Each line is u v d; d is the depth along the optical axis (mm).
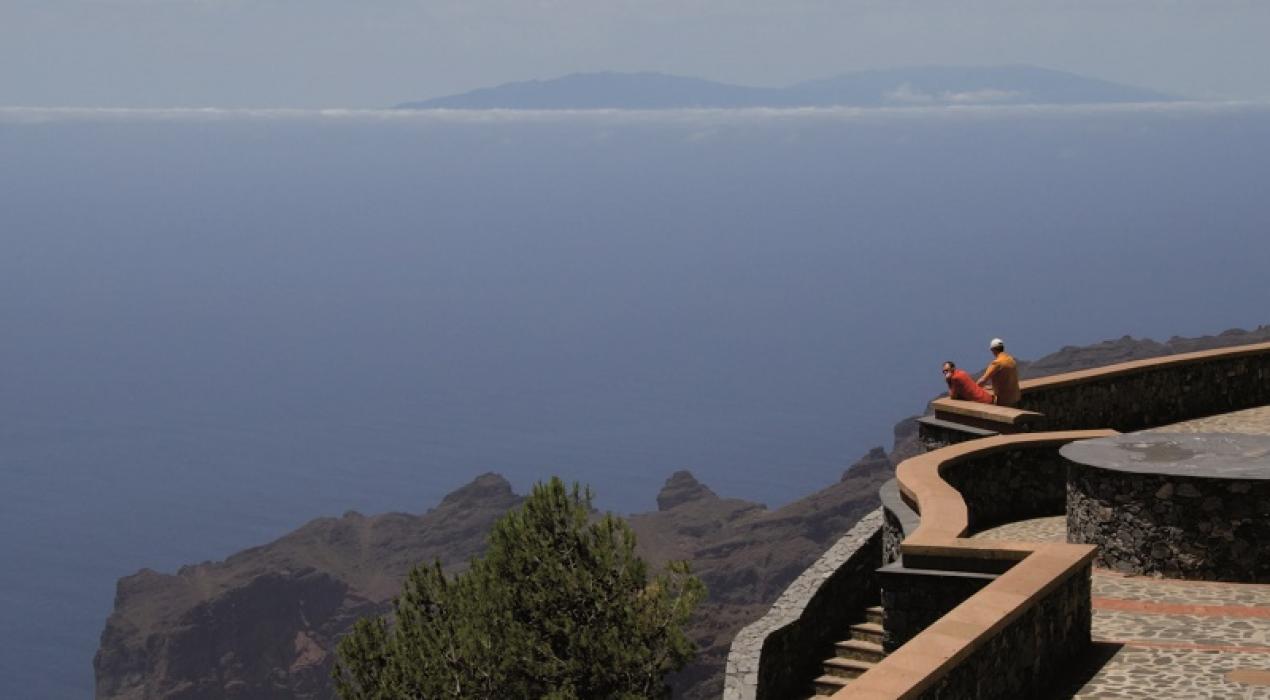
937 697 11227
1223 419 29656
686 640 23250
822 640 23812
